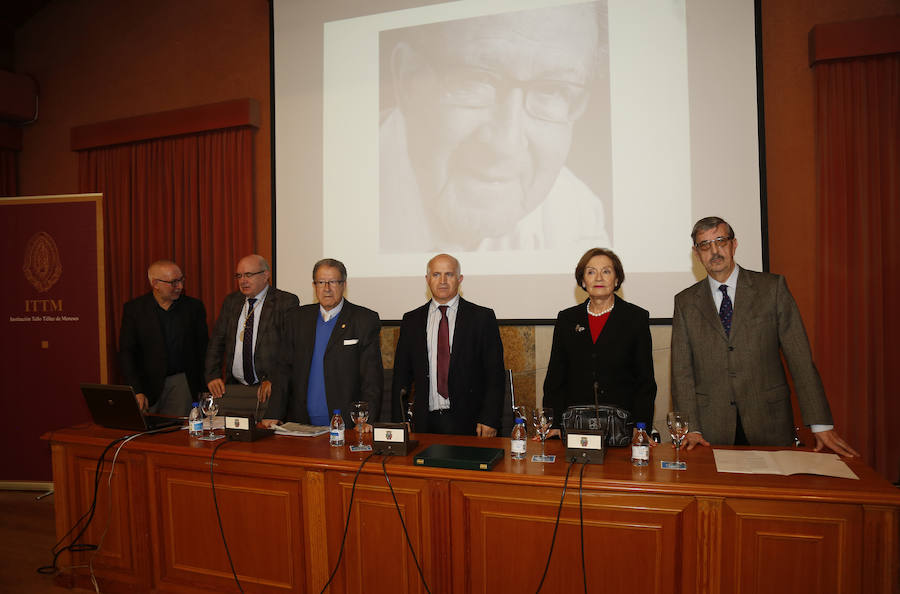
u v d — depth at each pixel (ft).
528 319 12.32
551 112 12.14
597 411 6.89
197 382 12.77
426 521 6.40
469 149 12.73
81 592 8.17
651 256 11.53
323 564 6.82
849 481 5.63
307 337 9.34
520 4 12.35
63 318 12.85
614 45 11.71
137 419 8.18
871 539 5.27
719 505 5.60
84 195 12.83
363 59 13.57
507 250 12.46
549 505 6.01
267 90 15.10
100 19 17.02
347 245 13.69
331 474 6.77
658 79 11.44
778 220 11.50
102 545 8.05
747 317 7.39
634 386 7.91
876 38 10.52
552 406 8.14
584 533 5.92
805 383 7.02
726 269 7.49
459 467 6.25
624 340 7.84
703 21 11.20
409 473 6.40
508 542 6.15
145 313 12.17
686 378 7.68
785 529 5.47
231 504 7.25
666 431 11.69
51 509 11.99
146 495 7.74
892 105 10.66
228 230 14.97
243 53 15.37
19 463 13.08
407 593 6.49
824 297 10.97
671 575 5.71
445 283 9.09
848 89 10.89
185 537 7.52
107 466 7.96
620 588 5.84
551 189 12.15
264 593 7.10
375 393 8.87
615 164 11.71
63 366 12.87
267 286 11.59
